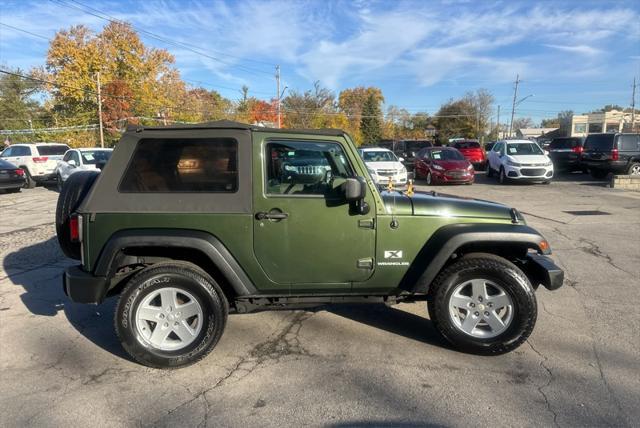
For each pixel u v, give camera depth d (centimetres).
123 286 407
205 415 307
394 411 309
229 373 363
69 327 455
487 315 383
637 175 1638
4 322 468
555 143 2295
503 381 346
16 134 4497
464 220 390
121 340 365
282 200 369
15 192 1745
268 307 400
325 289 387
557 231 886
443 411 308
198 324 370
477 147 2653
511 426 291
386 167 1711
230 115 6041
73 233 375
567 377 350
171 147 370
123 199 366
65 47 4562
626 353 389
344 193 364
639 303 507
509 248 412
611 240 805
